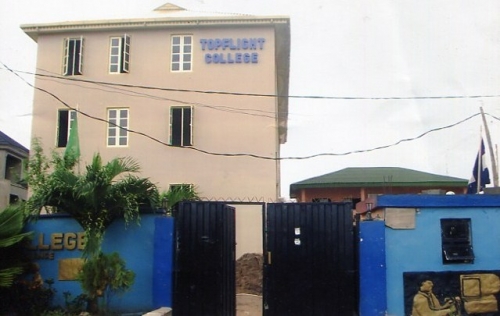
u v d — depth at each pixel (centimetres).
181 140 2073
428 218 970
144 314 884
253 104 2066
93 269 908
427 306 945
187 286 956
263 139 2045
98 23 2130
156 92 2103
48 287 986
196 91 2088
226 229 1001
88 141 2097
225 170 2038
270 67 2078
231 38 2103
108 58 2148
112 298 972
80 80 2130
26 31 2167
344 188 2441
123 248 988
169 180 2042
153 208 996
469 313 946
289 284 957
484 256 963
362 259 956
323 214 974
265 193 2014
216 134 2061
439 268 958
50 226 1008
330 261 961
